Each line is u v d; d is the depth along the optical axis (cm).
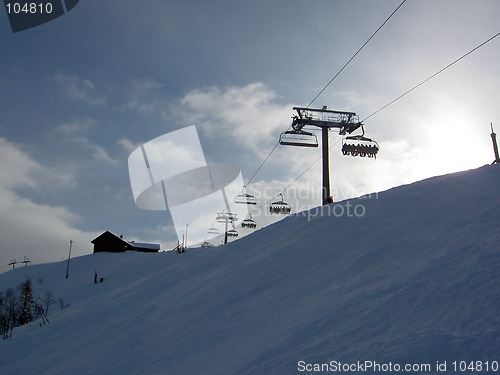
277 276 843
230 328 655
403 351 373
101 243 7162
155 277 1515
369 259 709
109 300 1416
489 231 623
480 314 396
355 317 484
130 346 748
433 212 849
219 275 1059
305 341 471
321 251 888
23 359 996
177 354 622
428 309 442
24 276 5406
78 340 994
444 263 546
